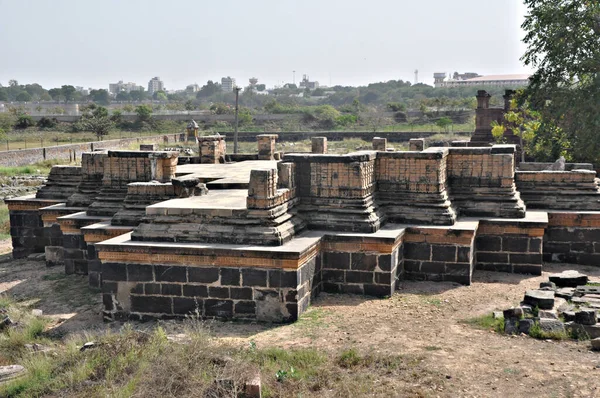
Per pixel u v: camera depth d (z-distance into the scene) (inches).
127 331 355.3
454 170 522.9
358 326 378.6
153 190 483.5
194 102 6776.6
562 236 536.1
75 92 6889.8
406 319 388.8
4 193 1154.7
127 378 294.7
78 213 548.7
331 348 342.3
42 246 620.4
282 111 3577.8
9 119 2940.5
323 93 7214.6
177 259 406.3
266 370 305.7
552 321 346.3
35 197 628.4
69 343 357.7
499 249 502.0
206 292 406.3
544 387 280.2
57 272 553.3
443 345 337.1
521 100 1196.5
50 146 1857.8
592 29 1097.4
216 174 584.4
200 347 312.0
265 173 411.5
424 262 476.4
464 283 468.1
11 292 501.0
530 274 496.4
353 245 443.5
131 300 418.0
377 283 442.0
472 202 517.0
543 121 1168.8
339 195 461.4
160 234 422.0
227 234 413.1
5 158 1528.1
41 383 307.6
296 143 2235.5
